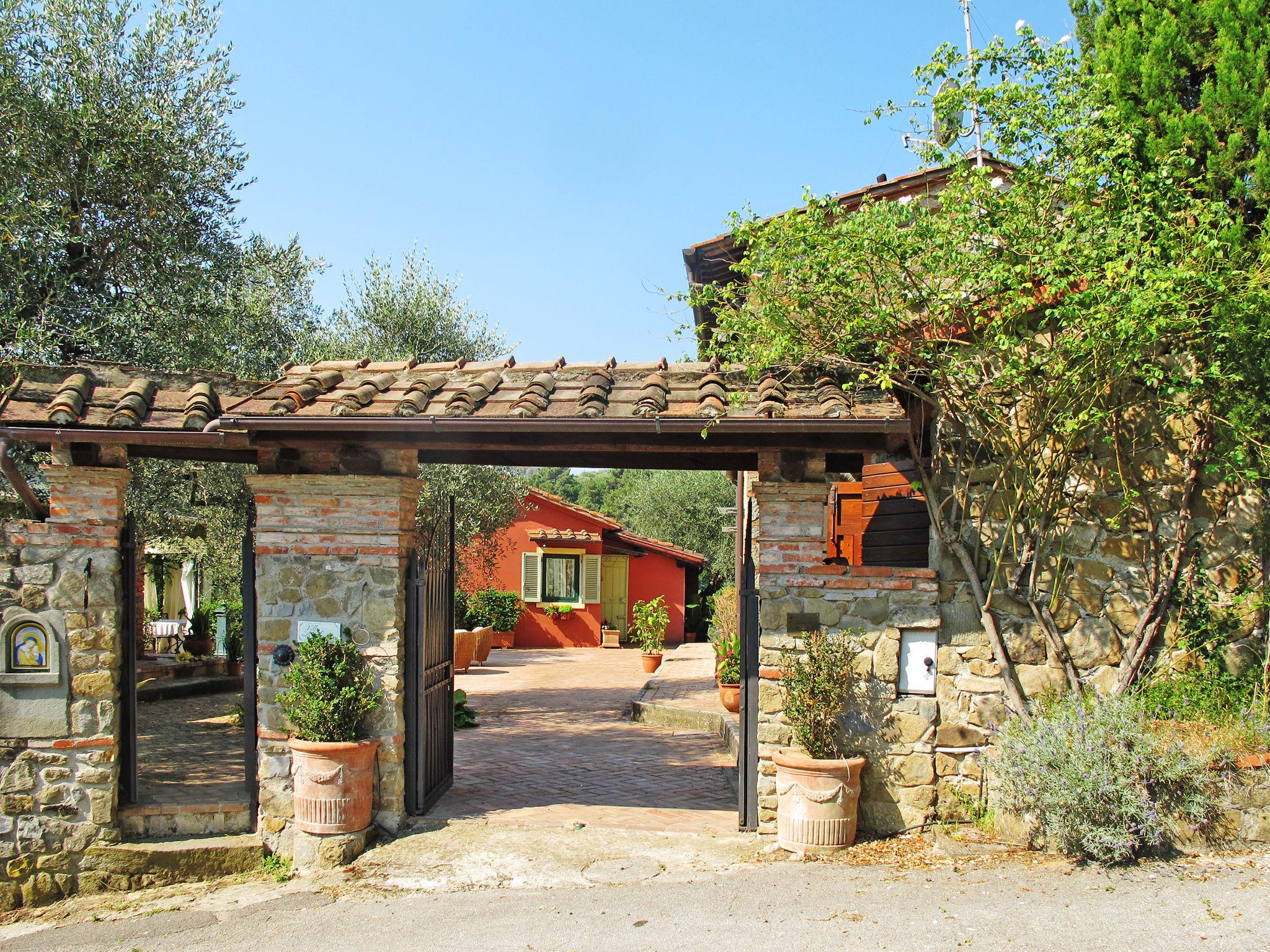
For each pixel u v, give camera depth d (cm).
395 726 654
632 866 591
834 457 700
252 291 1079
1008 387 610
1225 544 624
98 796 633
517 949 487
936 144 602
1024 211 571
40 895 621
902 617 625
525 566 2588
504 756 962
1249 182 614
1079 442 645
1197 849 554
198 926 550
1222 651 621
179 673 1388
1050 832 565
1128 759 552
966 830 607
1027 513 638
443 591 771
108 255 977
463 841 634
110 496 645
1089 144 566
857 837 612
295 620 661
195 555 1522
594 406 612
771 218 616
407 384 679
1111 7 677
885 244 571
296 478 657
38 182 915
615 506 4659
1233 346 571
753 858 594
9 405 634
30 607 634
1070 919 477
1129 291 524
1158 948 440
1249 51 605
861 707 624
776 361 642
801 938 479
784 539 634
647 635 1917
